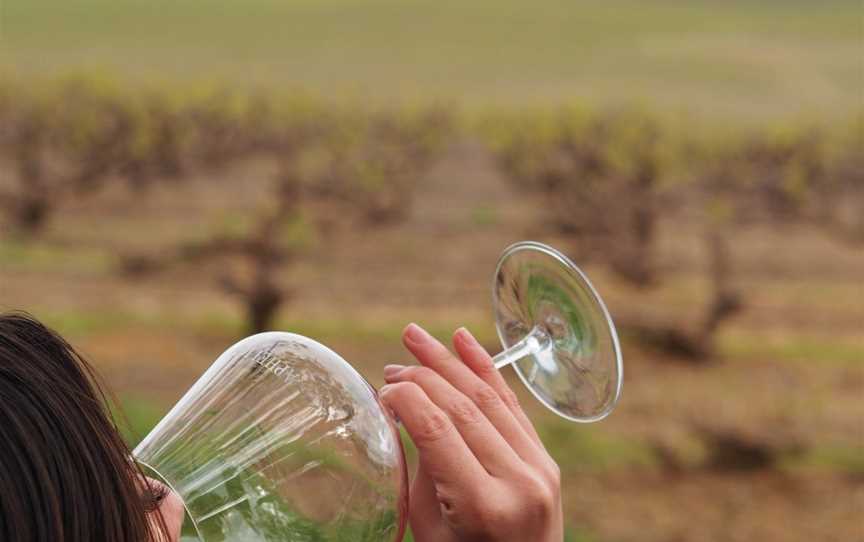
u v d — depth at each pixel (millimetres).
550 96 37781
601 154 15805
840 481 7715
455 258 14797
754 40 50844
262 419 883
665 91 39594
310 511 876
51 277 12453
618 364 1143
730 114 34656
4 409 601
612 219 14633
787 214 15180
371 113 19438
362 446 895
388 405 878
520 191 17844
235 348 935
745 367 10766
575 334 1189
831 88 40562
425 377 914
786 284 14195
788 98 38500
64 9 50000
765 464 7906
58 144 16266
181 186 17891
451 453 858
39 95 16641
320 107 18594
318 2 57250
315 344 944
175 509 751
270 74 39781
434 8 57156
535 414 8438
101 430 631
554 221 15797
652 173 14695
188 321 11148
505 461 878
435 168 20766
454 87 39406
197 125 17547
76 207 16375
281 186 16172
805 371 10703
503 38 50875
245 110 17562
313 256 14086
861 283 14516
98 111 16828
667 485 7441
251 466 872
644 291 13531
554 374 1205
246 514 868
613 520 6801
